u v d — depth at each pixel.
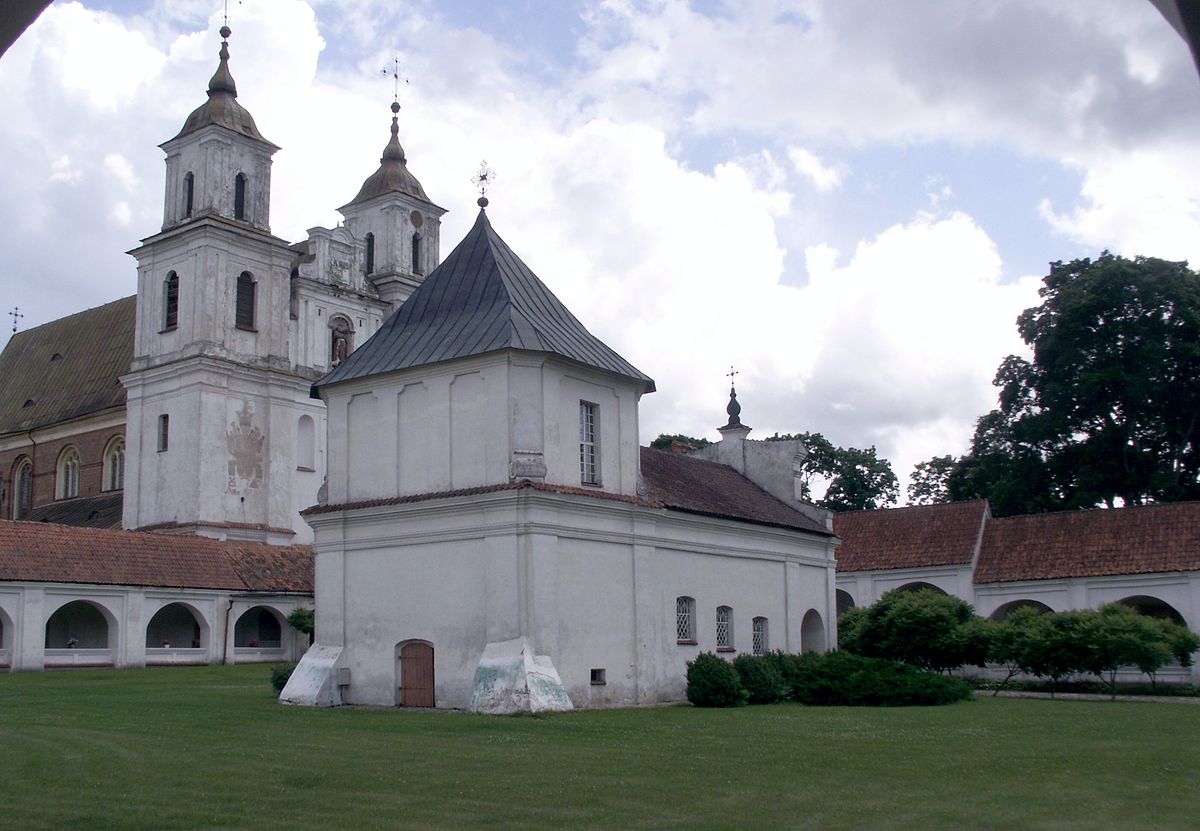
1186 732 24.06
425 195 81.94
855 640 41.22
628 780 16.03
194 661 54.41
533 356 29.41
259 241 69.31
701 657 31.75
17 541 49.53
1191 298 61.25
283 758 18.33
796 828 12.66
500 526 28.28
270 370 68.75
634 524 31.58
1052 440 64.50
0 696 32.62
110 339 82.62
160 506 66.56
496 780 16.00
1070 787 15.84
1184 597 47.28
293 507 69.38
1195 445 64.19
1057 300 66.06
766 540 38.47
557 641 28.36
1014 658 38.78
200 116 70.12
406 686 29.64
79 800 14.40
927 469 89.62
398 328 32.56
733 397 45.22
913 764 18.11
